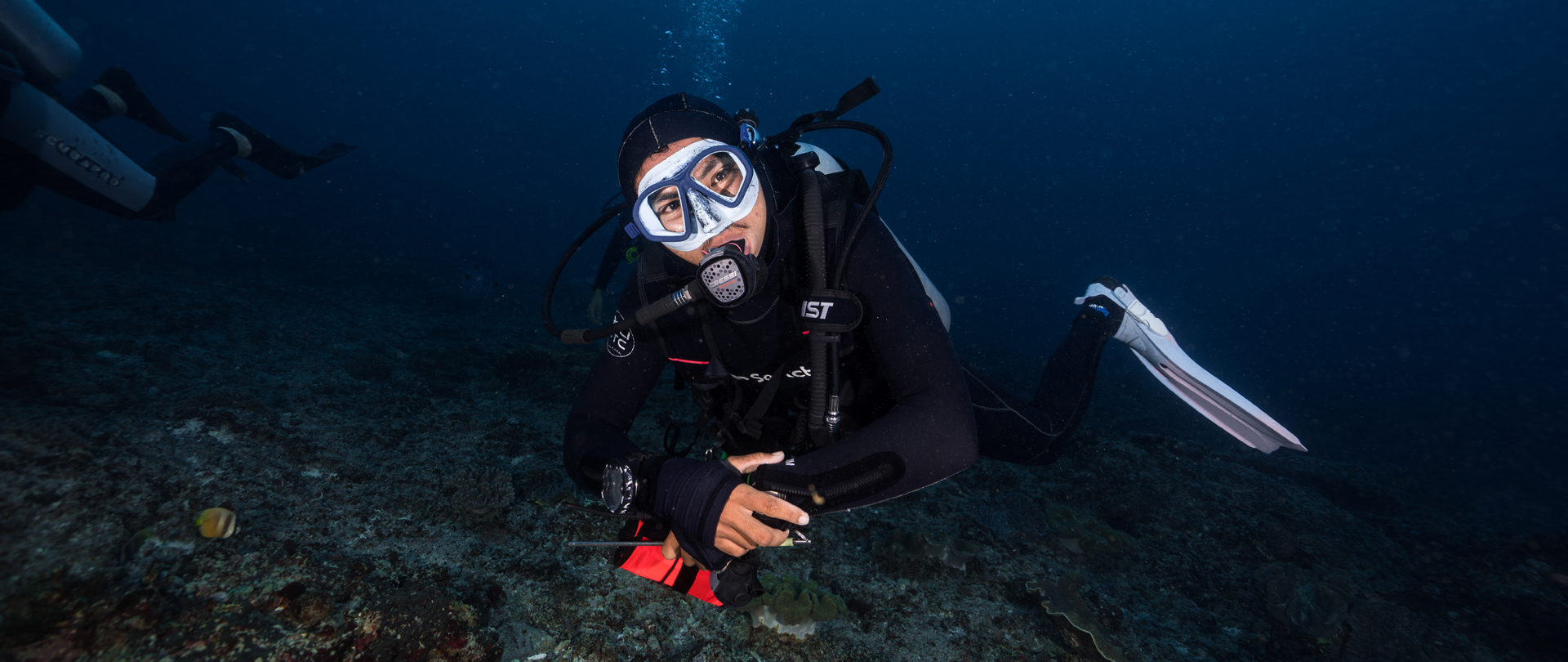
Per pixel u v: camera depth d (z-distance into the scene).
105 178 3.33
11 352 2.92
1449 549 3.61
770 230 1.36
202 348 4.04
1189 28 75.00
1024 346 17.20
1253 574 2.95
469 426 3.42
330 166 29.67
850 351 1.49
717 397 1.66
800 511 1.02
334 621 1.49
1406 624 2.55
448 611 1.60
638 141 1.33
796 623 1.97
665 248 1.51
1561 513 6.94
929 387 1.24
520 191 70.19
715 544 1.03
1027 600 2.47
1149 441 4.50
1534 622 2.74
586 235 1.70
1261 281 71.38
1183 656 2.29
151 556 1.53
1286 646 2.48
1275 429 2.83
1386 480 6.67
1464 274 68.12
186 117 40.44
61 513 1.56
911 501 3.27
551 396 4.39
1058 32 77.50
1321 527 3.50
